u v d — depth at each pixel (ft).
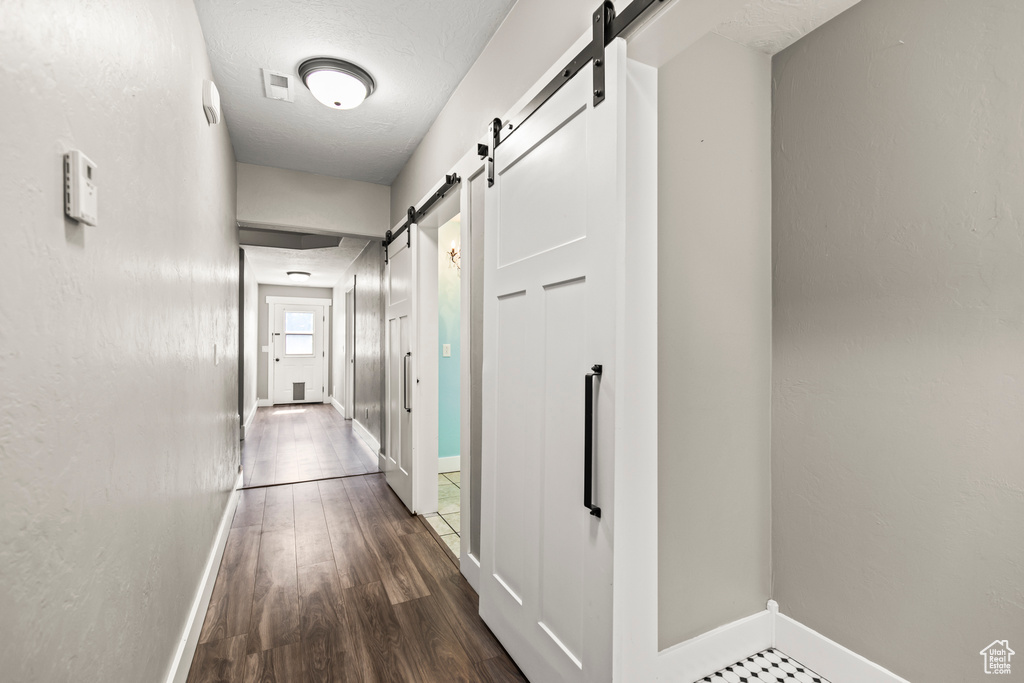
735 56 5.65
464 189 7.55
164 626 4.37
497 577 5.88
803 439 5.63
